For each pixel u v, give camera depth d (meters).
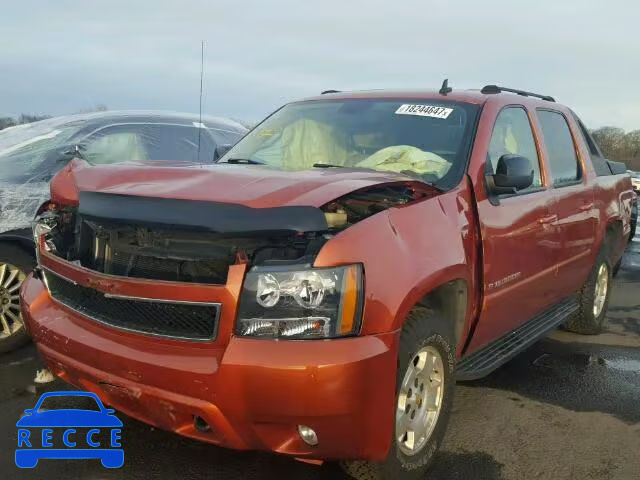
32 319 3.22
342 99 4.68
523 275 4.09
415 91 4.53
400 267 2.74
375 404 2.57
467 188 3.56
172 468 3.18
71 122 6.32
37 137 5.96
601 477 3.31
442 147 3.85
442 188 3.47
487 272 3.58
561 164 4.99
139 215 2.74
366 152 4.09
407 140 4.01
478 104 4.12
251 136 4.76
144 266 2.83
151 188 2.88
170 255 2.76
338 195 2.68
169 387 2.60
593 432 3.85
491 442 3.65
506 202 3.85
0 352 4.66
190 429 2.68
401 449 2.95
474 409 4.12
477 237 3.50
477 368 3.72
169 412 2.66
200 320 2.62
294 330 2.49
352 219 2.91
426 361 3.11
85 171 3.36
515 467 3.38
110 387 2.79
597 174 5.70
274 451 2.60
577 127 5.49
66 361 2.97
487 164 3.84
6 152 5.67
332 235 2.63
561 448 3.62
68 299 3.15
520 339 4.37
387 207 3.03
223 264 2.68
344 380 2.45
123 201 2.81
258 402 2.46
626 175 6.54
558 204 4.59
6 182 5.07
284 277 2.51
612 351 5.50
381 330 2.60
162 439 3.46
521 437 3.74
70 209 3.43
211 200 2.64
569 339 5.85
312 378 2.42
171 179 3.01
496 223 3.67
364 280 2.58
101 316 2.91
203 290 2.59
